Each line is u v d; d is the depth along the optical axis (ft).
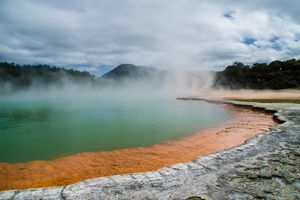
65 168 20.43
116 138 31.81
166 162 21.38
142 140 30.40
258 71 194.70
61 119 50.57
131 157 23.16
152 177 15.29
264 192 12.76
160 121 45.34
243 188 13.34
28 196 13.08
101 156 23.73
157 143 28.73
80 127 40.45
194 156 22.93
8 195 13.20
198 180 14.66
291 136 24.23
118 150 25.91
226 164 17.11
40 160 22.84
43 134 35.06
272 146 21.02
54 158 23.44
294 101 70.95
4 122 47.01
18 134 35.17
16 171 19.88
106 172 19.22
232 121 42.11
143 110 64.90
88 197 12.94
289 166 16.21
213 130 35.24
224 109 60.64
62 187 14.17
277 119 38.19
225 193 12.85
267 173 15.20
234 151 19.92
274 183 13.78
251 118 43.78
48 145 28.63
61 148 27.14
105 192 13.44
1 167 20.86
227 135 31.14
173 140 30.01
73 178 18.15
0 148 27.32
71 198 12.84
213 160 17.99
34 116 56.34
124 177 15.40
